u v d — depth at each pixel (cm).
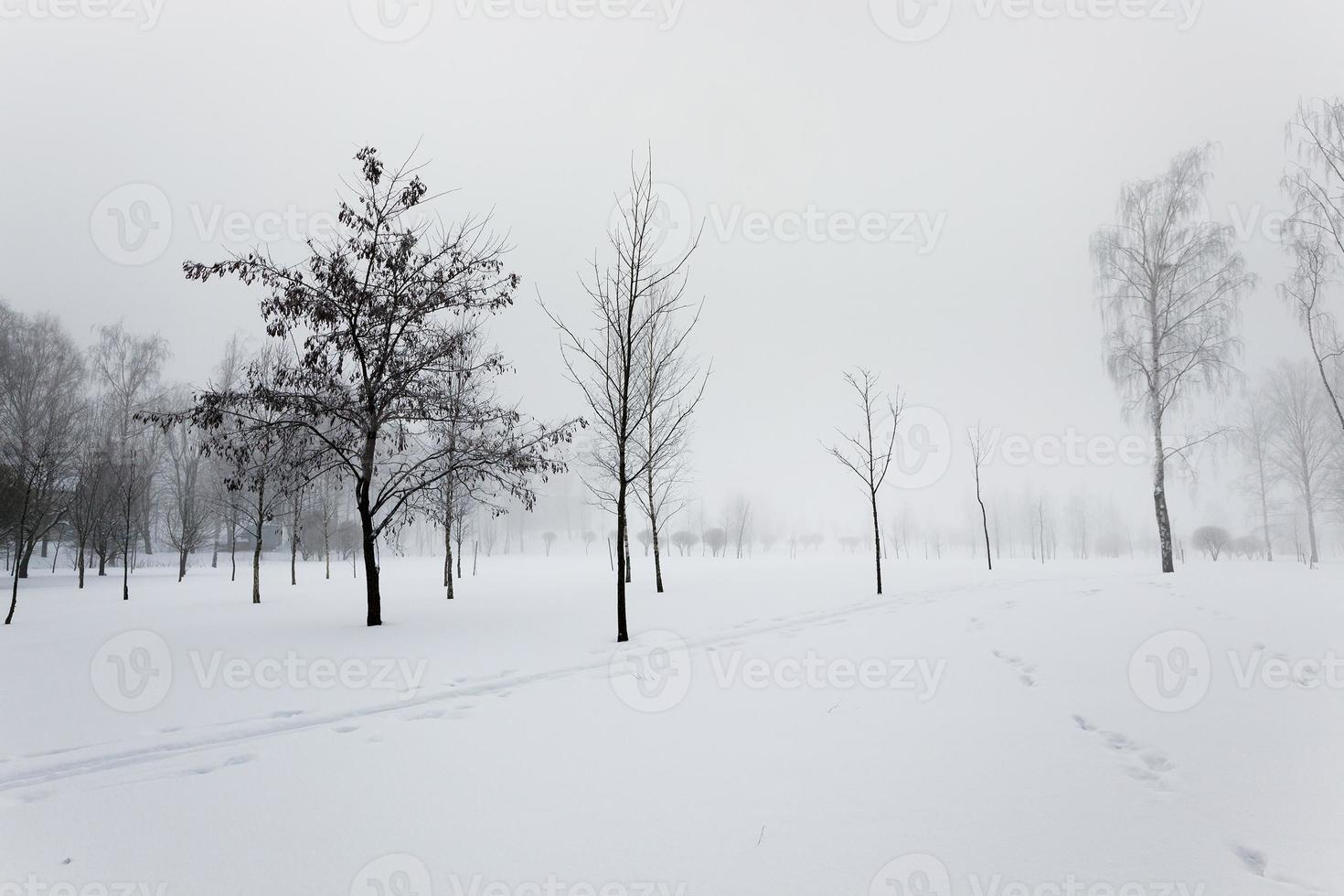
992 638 921
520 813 394
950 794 400
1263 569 1911
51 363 3350
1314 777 393
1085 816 362
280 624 1197
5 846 367
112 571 3478
